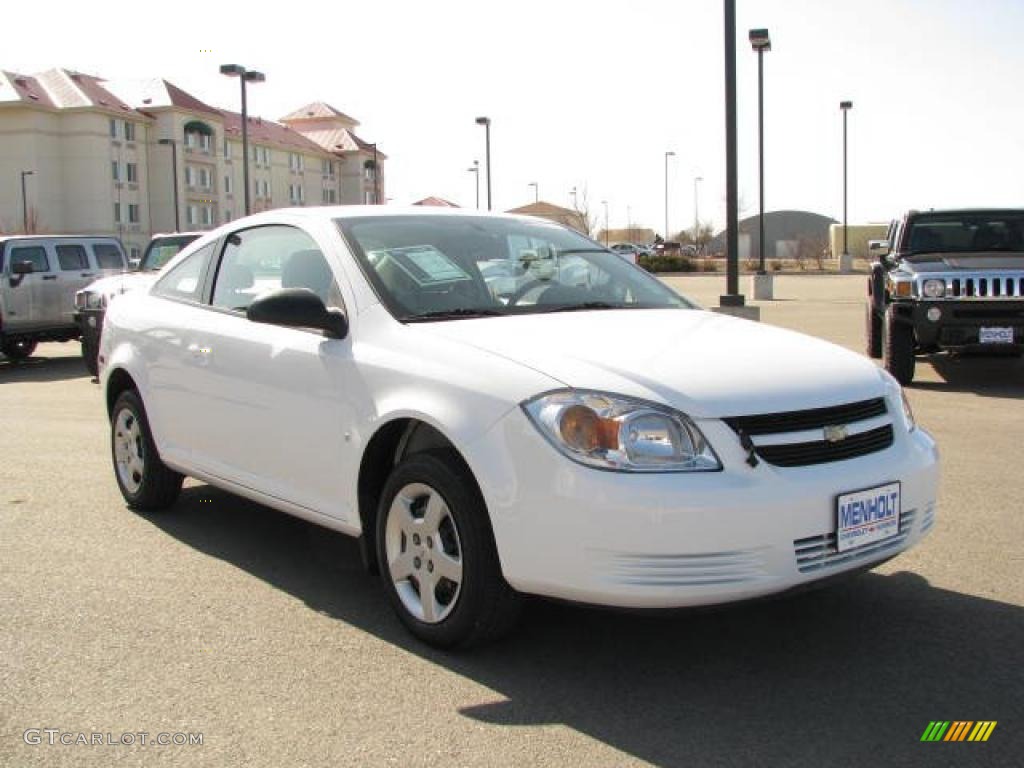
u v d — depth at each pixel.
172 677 3.62
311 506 4.38
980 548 5.02
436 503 3.75
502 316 4.22
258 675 3.63
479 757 3.05
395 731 3.22
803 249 67.25
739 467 3.30
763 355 3.77
